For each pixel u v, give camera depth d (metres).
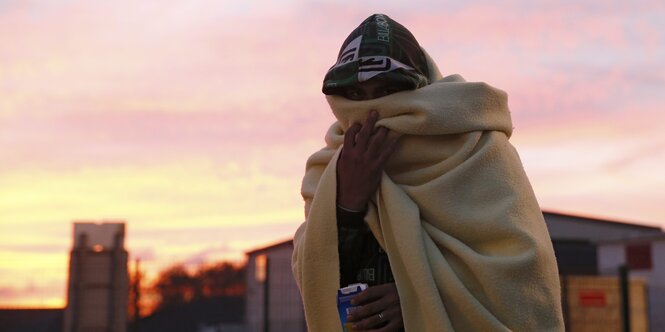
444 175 2.02
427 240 1.99
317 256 2.10
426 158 2.06
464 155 2.03
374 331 2.02
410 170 2.09
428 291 1.93
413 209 2.02
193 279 23.03
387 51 2.10
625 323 11.55
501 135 2.09
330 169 2.11
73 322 14.38
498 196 2.00
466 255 1.94
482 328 1.91
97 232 14.73
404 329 2.04
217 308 24.61
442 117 2.02
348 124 2.15
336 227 2.08
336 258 2.08
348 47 2.16
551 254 2.00
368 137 2.08
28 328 15.73
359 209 2.08
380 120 2.08
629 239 24.67
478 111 2.05
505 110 2.13
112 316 14.56
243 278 23.53
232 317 24.75
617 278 14.02
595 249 26.20
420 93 2.06
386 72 2.06
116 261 14.74
